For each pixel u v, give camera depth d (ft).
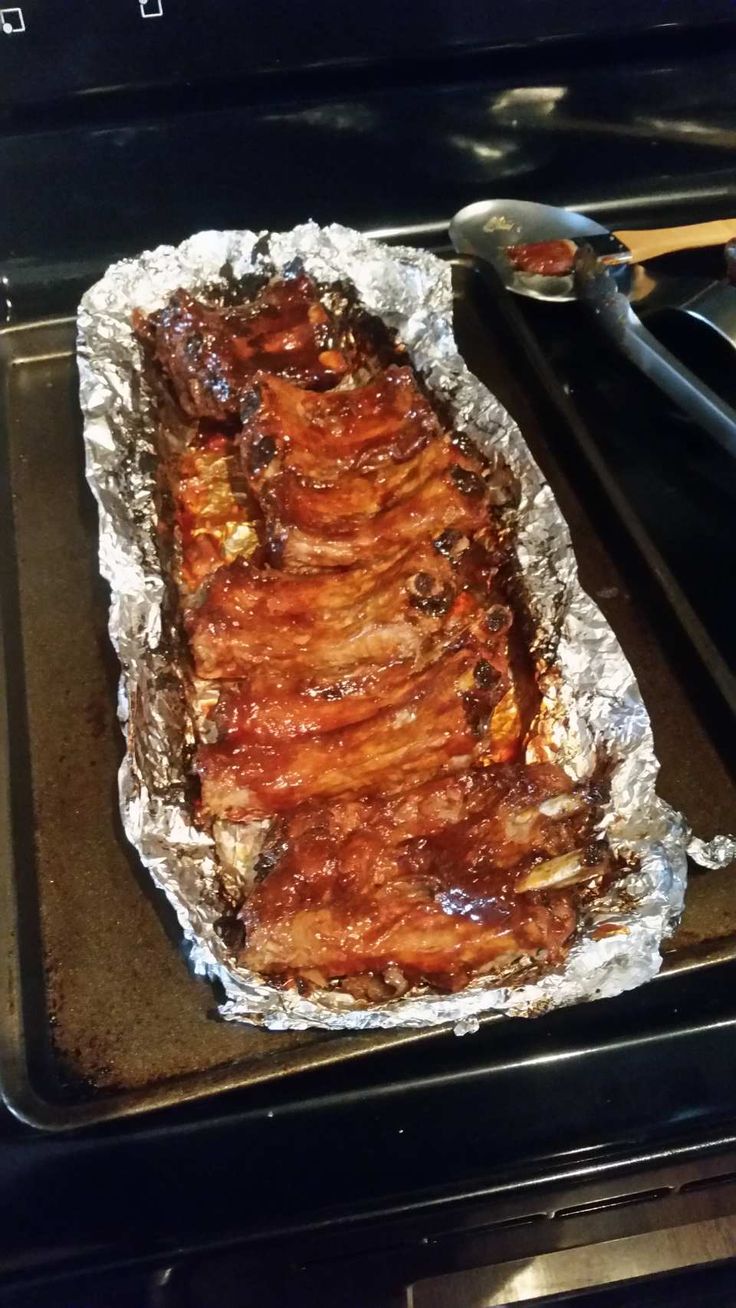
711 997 1.38
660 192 2.17
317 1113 1.31
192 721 1.53
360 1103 1.32
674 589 1.66
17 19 1.61
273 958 1.28
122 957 1.41
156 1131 1.30
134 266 1.89
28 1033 1.36
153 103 1.78
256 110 1.83
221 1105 1.31
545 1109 1.32
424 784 1.41
